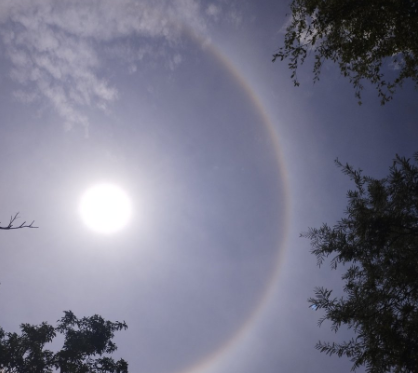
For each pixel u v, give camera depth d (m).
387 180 10.46
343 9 9.69
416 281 9.59
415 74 10.27
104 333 25.41
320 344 10.19
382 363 9.27
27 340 23.70
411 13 8.98
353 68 10.53
